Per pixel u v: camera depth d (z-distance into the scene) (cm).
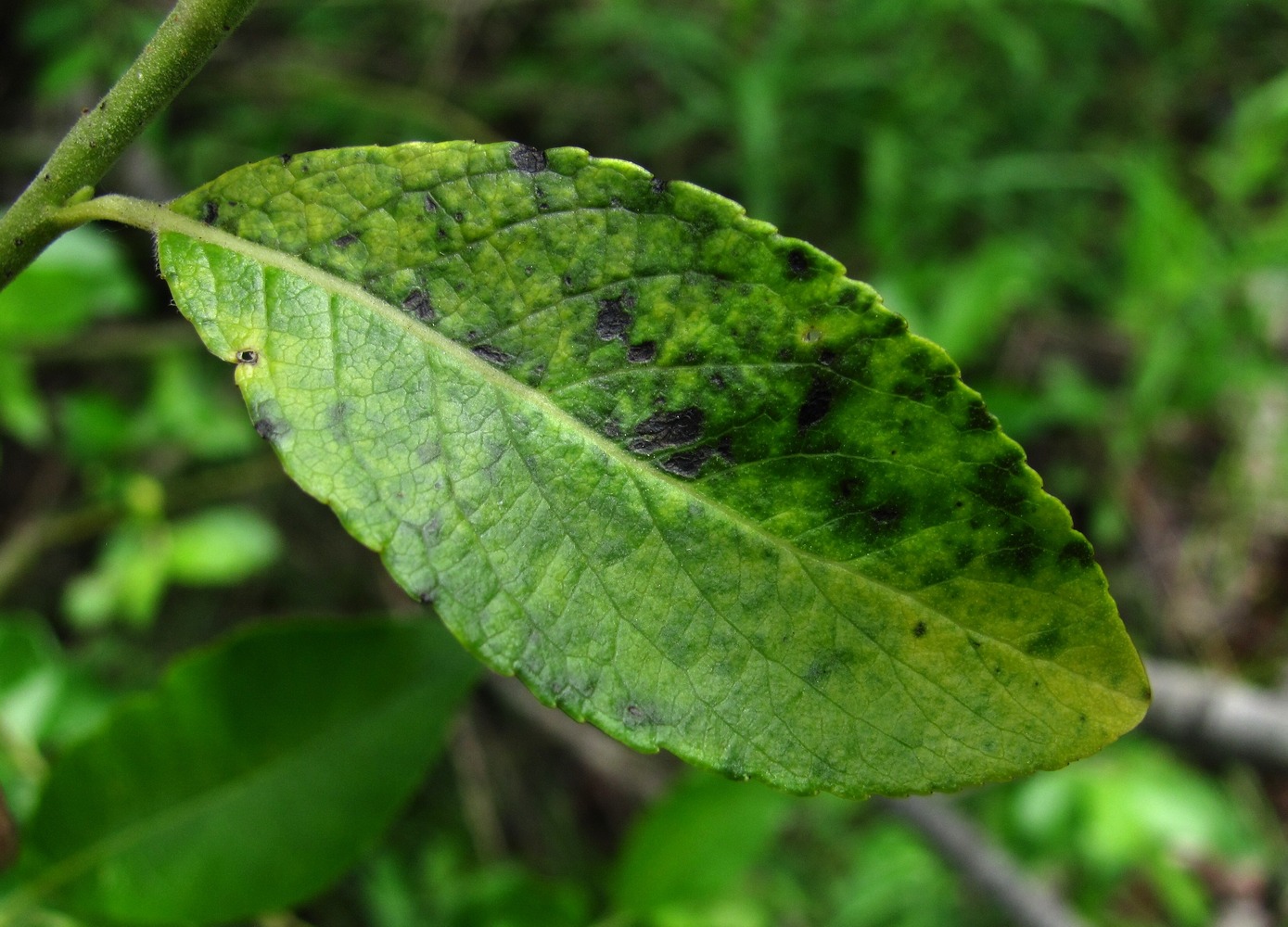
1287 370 53
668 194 14
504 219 15
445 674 19
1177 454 56
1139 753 38
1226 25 63
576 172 15
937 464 14
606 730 14
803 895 44
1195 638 52
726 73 55
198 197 15
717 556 14
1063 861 41
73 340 43
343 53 56
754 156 52
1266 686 50
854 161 55
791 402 14
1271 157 54
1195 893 38
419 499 14
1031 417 41
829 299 14
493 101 56
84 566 47
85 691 25
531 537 14
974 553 14
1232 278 51
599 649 14
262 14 55
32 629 25
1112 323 55
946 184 53
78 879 18
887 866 44
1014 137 58
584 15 56
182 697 18
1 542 46
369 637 19
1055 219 57
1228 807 40
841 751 14
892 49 56
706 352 14
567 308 14
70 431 37
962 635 14
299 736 19
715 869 23
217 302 14
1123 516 54
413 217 15
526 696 45
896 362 14
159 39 14
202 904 18
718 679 14
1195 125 62
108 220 14
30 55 51
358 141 52
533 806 47
